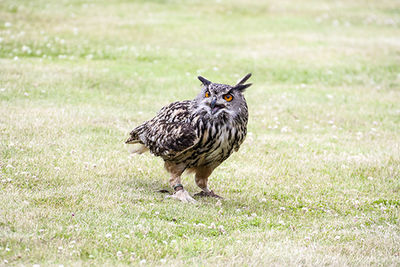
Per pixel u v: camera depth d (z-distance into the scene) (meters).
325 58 23.56
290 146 13.34
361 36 28.17
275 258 6.83
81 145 11.66
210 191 9.66
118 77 18.44
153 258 6.64
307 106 17.20
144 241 7.04
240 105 8.55
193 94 17.58
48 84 16.72
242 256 6.86
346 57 23.88
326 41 26.70
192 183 10.32
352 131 15.23
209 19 30.08
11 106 14.19
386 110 17.44
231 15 31.47
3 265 6.01
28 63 18.91
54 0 31.03
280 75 21.12
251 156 12.25
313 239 7.68
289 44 25.77
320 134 14.71
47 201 8.23
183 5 32.97
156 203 8.74
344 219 8.77
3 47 20.81
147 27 27.08
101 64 20.09
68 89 16.56
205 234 7.60
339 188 10.56
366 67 22.55
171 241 7.18
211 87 8.41
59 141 11.75
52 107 14.63
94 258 6.47
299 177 11.09
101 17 28.39
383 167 12.00
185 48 23.84
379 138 14.61
